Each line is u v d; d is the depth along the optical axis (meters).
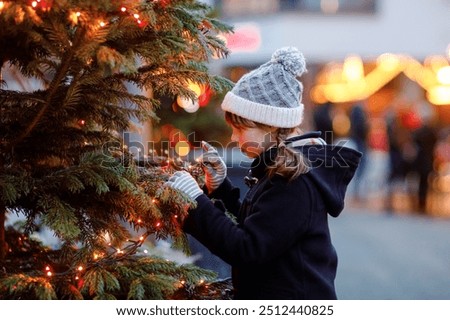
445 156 15.64
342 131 19.61
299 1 19.56
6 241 3.28
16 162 2.84
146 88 2.85
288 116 2.65
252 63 18.64
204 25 2.96
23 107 2.81
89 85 2.80
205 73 2.87
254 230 2.52
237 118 2.71
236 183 6.20
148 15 2.51
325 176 2.62
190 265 2.93
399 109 14.86
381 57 19.89
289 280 2.56
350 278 7.60
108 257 2.78
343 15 19.73
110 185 2.81
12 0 2.36
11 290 2.45
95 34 2.39
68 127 2.97
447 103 19.22
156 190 2.77
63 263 3.04
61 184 2.63
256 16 19.22
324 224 2.61
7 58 2.85
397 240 10.27
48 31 2.44
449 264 8.43
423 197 13.84
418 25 19.78
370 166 16.53
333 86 20.66
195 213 2.64
